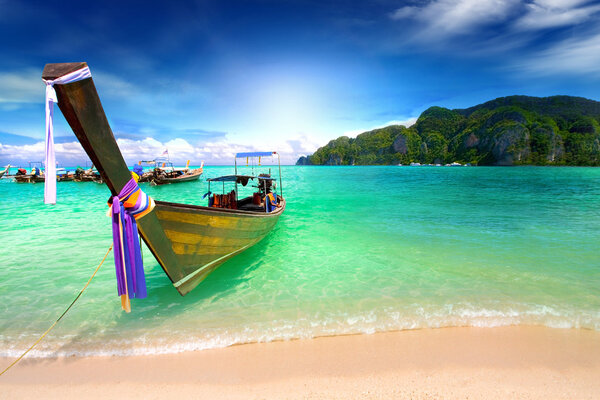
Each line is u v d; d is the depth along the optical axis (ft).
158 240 15.44
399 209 53.11
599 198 67.67
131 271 13.50
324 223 40.98
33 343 14.14
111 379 11.60
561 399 10.38
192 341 14.14
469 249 28.60
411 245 30.12
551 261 25.02
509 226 38.68
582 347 13.43
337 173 221.87
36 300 18.63
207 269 20.59
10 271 23.53
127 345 13.87
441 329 15.02
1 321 16.15
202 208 17.52
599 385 11.05
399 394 10.67
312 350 13.37
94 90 10.60
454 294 19.04
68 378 11.68
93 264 25.17
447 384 11.12
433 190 88.48
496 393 10.68
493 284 20.54
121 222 12.96
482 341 13.94
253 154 39.55
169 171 137.08
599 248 28.60
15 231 36.86
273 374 11.77
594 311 16.69
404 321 15.78
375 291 19.67
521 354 12.93
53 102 9.52
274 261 25.67
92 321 16.11
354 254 27.40
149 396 10.68
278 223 41.04
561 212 49.47
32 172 135.95
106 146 11.55
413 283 20.90
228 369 12.11
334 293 19.45
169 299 18.79
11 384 11.34
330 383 11.24
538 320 15.79
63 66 9.60
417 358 12.71
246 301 18.43
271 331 14.94
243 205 36.91
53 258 26.58
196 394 10.75
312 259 26.12
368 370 11.94
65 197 78.84
